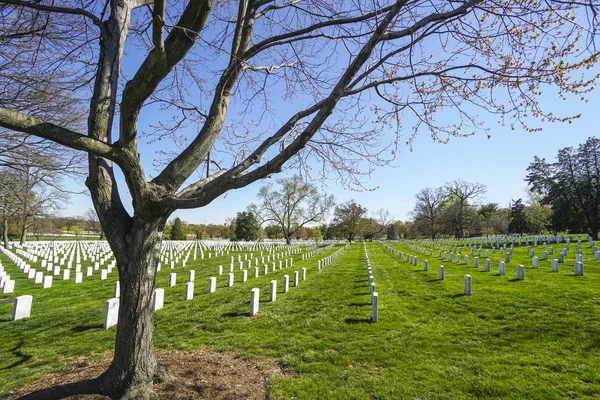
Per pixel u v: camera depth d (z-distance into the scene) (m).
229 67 4.31
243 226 64.19
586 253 20.78
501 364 5.17
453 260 21.30
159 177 4.13
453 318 7.89
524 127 4.30
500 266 13.94
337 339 6.60
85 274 17.39
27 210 36.66
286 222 65.25
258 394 4.29
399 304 9.46
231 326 7.70
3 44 6.31
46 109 8.12
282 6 5.22
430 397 4.25
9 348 6.61
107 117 3.95
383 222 89.56
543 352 5.57
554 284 10.83
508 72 3.96
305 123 5.79
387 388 4.48
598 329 6.38
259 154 4.07
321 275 16.20
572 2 2.99
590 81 3.53
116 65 4.09
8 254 26.53
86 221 71.56
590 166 37.19
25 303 8.80
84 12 3.90
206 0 3.21
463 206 66.25
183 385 4.26
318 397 4.24
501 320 7.45
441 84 4.72
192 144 4.26
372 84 4.63
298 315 8.52
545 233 52.47
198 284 14.02
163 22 3.02
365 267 19.83
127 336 3.94
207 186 3.62
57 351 6.30
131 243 3.97
